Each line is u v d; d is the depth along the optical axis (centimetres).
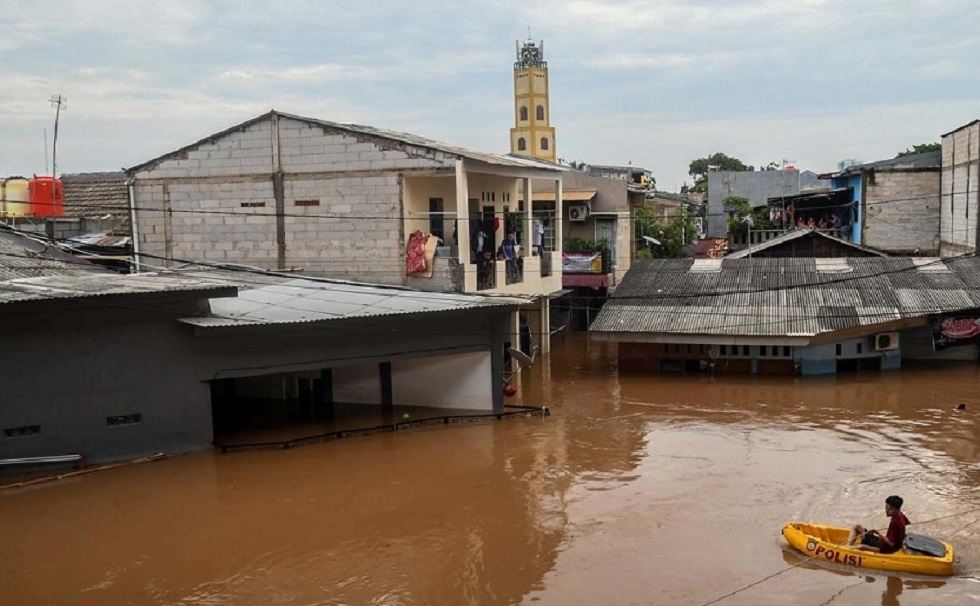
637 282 3053
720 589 1201
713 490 1617
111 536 1377
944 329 2733
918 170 4022
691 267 3119
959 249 3647
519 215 3259
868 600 1168
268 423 2130
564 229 3966
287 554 1312
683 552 1328
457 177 2436
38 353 1627
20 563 1275
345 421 2142
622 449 1906
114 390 1708
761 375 2711
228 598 1169
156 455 1762
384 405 2312
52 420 1645
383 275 2566
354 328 1977
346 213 2586
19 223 3050
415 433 2038
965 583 1217
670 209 5619
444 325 2141
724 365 2752
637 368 2855
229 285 1819
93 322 1677
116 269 2497
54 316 1634
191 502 1535
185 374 1792
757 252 3584
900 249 4066
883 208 4075
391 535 1391
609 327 2762
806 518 1475
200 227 2753
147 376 1745
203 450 1830
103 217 3519
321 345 1953
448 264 2497
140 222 2808
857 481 1667
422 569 1262
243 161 2688
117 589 1193
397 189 2519
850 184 4297
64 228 3212
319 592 1188
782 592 1192
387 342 2047
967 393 2409
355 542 1362
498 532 1407
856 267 2962
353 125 2869
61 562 1279
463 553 1323
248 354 1858
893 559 1249
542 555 1316
